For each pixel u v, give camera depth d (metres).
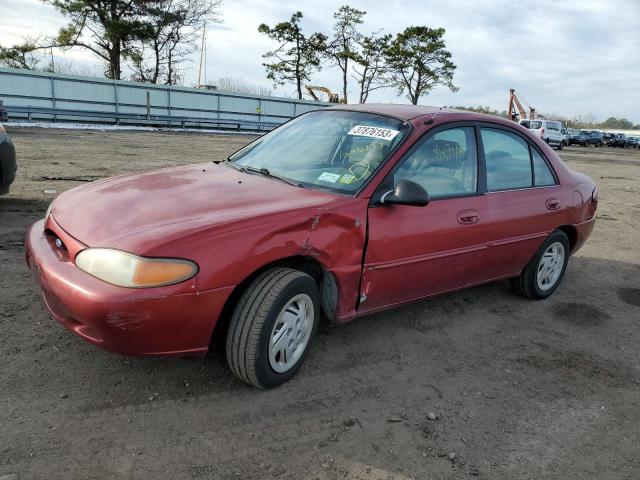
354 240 3.13
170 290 2.47
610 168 22.91
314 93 44.06
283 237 2.82
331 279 3.15
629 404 3.32
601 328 4.44
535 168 4.52
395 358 3.54
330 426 2.77
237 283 2.66
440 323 4.18
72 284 2.49
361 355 3.52
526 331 4.22
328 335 3.73
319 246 2.97
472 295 4.87
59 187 7.90
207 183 3.33
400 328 4.00
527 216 4.27
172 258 2.48
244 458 2.47
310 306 3.05
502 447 2.77
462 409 3.06
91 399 2.76
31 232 3.17
